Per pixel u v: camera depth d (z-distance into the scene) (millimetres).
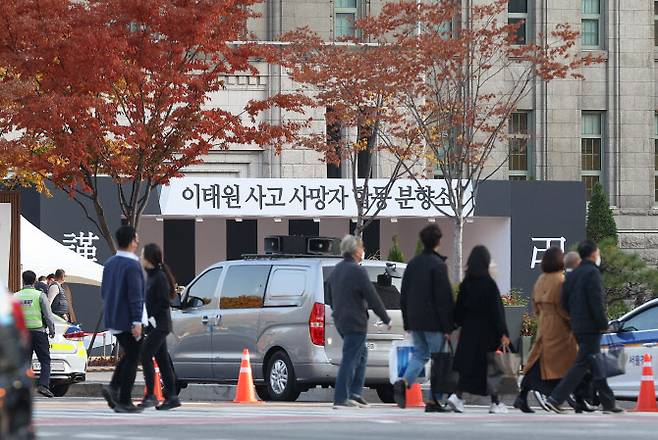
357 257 35125
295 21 89312
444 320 32344
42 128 56062
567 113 95062
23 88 55719
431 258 32750
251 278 45312
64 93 57875
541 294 33938
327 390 49844
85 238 78562
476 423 28484
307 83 80000
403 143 83062
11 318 14148
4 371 14000
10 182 69188
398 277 43906
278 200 81000
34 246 67812
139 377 54625
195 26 57875
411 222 92750
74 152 57781
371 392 49594
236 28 60312
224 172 86312
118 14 57344
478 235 88500
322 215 81375
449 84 76812
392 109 73250
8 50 57031
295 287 43875
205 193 80188
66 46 56094
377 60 71125
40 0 56812
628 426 27922
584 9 96250
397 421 29094
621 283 61531
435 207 76125
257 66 85438
